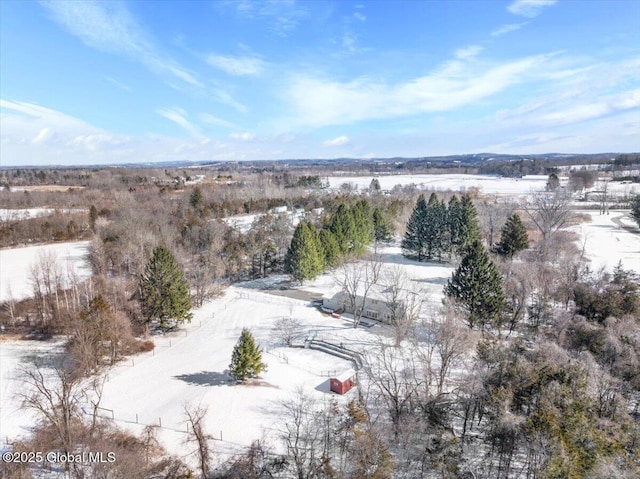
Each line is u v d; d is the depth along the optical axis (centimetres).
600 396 2466
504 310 4525
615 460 2036
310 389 3812
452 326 3256
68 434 2714
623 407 2464
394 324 4666
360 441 2623
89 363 4000
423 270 7344
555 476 2030
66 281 6644
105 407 3488
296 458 2548
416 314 4697
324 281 7056
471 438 2805
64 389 2883
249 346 3878
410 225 8288
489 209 8450
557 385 2391
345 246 7606
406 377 3341
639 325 3588
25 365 4259
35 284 5784
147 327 4947
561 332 3544
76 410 3022
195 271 6394
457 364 3566
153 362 4328
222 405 3503
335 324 5219
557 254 5662
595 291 4169
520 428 2333
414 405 3098
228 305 5994
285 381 3959
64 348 4622
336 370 4178
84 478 2550
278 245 8275
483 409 2681
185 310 5125
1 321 5244
